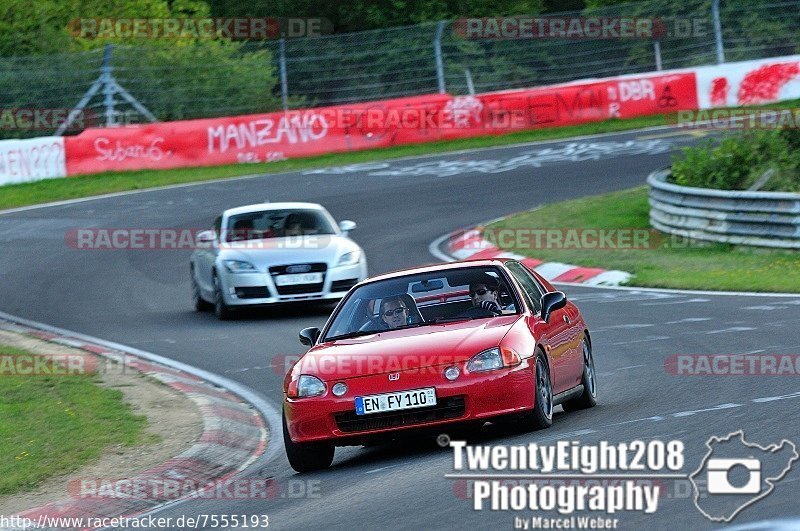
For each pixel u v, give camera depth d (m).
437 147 124.00
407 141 125.19
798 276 62.94
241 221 66.44
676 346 45.72
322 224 66.38
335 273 62.78
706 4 136.88
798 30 136.12
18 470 32.50
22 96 124.50
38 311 68.12
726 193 75.25
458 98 126.56
